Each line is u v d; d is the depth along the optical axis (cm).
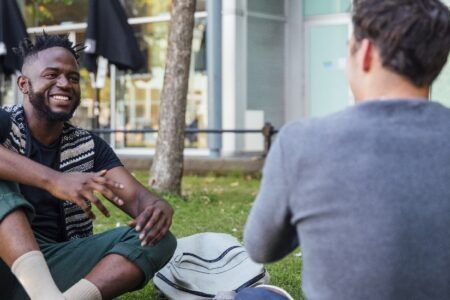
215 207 722
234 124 1167
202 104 1205
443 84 713
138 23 1269
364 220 174
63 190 261
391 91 186
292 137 185
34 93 296
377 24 183
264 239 194
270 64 1223
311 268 182
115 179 309
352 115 182
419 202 174
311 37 1253
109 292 273
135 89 1278
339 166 177
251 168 1084
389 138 177
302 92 1251
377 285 173
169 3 1248
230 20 1163
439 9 183
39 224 302
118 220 647
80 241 298
